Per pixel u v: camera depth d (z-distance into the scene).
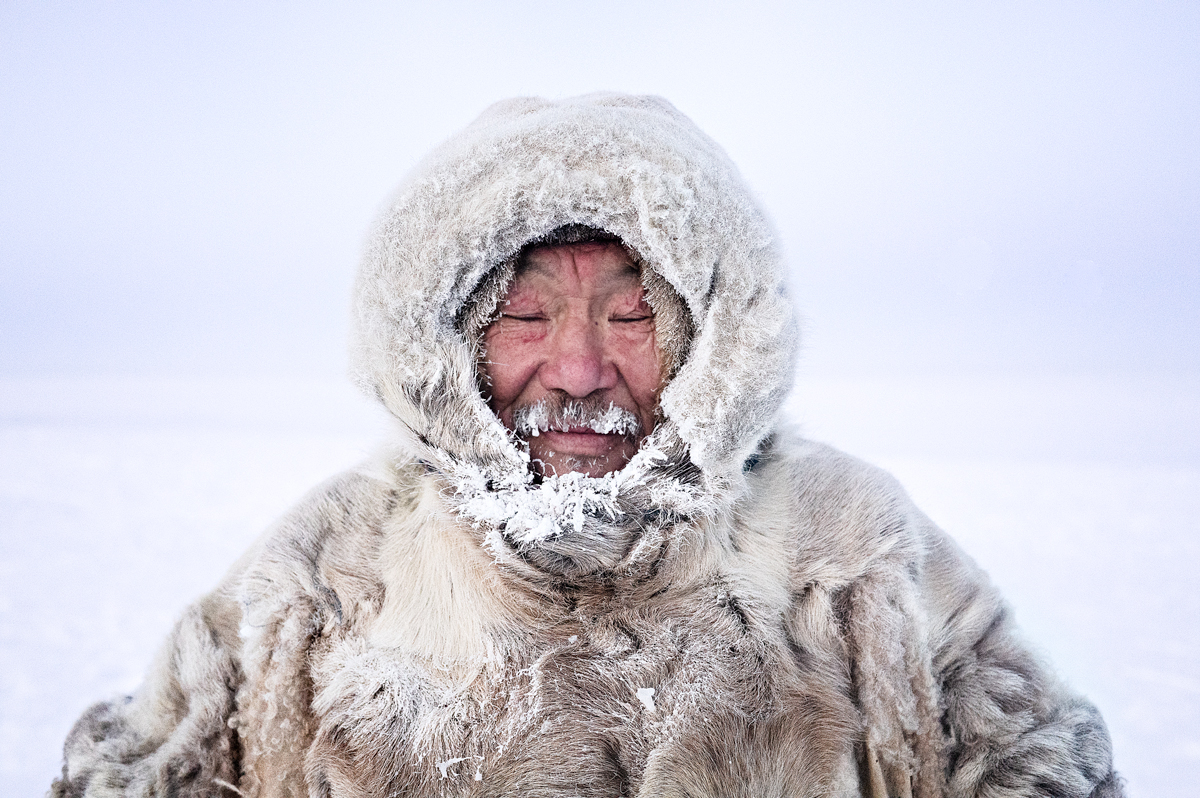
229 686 1.37
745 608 1.33
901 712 1.32
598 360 1.36
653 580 1.31
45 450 21.39
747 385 1.29
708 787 1.27
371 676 1.30
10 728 4.83
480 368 1.38
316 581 1.39
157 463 17.98
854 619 1.36
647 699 1.28
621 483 1.30
